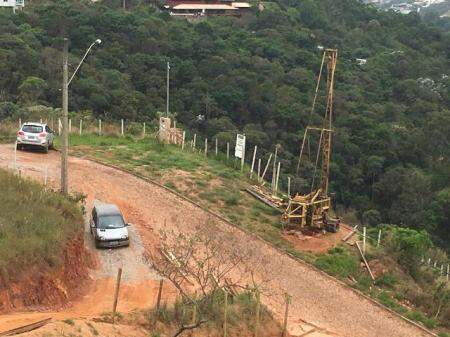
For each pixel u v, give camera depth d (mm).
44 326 12312
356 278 25281
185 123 58344
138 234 23734
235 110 62906
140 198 28562
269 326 18250
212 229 23750
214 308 17000
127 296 17891
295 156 58156
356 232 30094
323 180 29656
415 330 21594
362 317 21781
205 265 21250
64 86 22672
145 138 41438
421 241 29062
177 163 34906
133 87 62625
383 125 63906
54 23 70125
